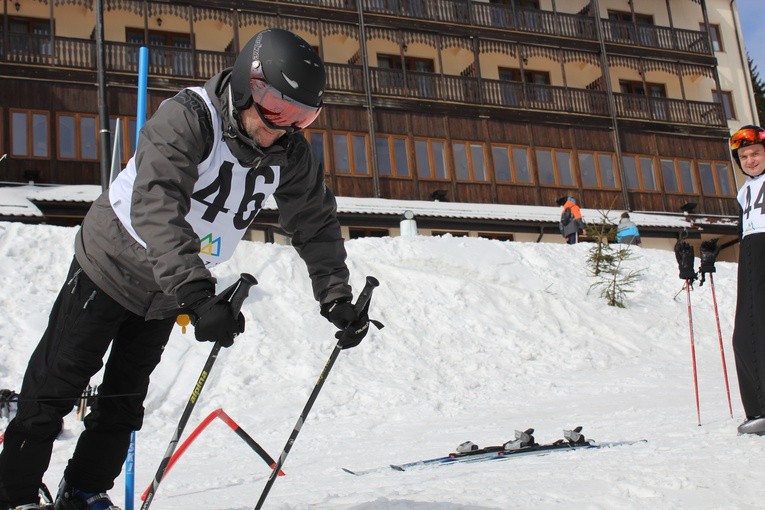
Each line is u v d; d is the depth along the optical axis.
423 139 25.83
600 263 14.76
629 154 28.92
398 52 27.83
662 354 12.70
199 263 2.09
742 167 4.73
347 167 24.70
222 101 2.25
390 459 5.48
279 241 20.20
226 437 7.69
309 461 5.84
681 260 5.82
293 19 25.23
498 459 4.54
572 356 11.96
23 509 2.37
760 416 4.34
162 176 2.14
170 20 24.88
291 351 10.38
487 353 11.64
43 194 19.83
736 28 34.34
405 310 12.35
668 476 3.05
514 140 27.14
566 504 2.70
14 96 21.27
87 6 22.47
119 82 22.31
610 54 29.84
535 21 28.80
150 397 8.78
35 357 2.39
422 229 24.56
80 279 2.34
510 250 15.09
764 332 4.38
